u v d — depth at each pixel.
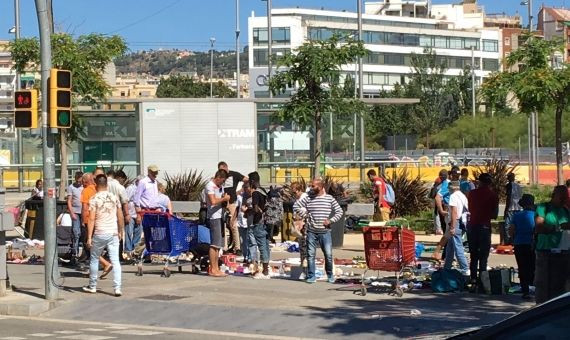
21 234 25.20
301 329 12.06
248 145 35.09
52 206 14.48
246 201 18.11
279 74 26.05
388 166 43.56
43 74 14.61
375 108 85.38
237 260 19.47
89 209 15.16
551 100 23.97
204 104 34.75
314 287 15.88
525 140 74.44
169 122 34.62
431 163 51.50
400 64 131.88
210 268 17.45
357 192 32.75
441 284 15.30
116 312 13.76
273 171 37.69
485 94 25.02
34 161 37.75
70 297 14.86
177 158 34.66
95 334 11.97
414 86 87.31
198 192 29.95
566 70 23.53
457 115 87.69
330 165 41.50
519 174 47.72
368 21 130.50
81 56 26.94
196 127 34.78
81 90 27.19
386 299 14.47
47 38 14.64
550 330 4.99
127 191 20.30
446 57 126.31
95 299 14.71
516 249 14.46
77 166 34.19
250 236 17.62
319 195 16.44
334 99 25.92
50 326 12.75
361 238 25.52
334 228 22.92
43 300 14.27
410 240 14.75
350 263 19.56
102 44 27.67
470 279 15.51
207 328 12.46
